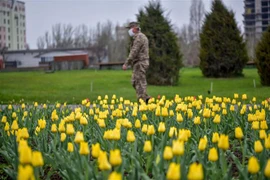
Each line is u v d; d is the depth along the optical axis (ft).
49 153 16.97
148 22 86.89
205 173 12.37
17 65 249.96
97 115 23.31
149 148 12.03
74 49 248.73
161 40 86.38
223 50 97.86
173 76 86.22
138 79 38.73
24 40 406.82
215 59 98.89
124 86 84.94
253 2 376.27
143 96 38.65
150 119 23.06
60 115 26.40
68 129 15.08
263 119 18.21
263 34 75.77
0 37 370.53
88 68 190.19
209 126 22.59
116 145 15.40
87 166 12.14
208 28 99.66
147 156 14.82
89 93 65.62
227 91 65.87
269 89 65.98
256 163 10.02
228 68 97.96
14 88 81.71
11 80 105.70
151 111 24.52
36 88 81.87
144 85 38.75
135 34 38.96
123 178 12.46
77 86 85.81
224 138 12.30
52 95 61.77
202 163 12.74
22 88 81.76
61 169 14.60
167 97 58.13
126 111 24.73
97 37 332.60
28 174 8.66
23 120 23.16
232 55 97.50
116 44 278.87
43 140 17.33
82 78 109.19
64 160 14.16
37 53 249.55
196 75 110.22
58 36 350.43
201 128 21.36
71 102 52.90
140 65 38.60
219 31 98.32
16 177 12.98
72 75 125.29
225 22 97.60
